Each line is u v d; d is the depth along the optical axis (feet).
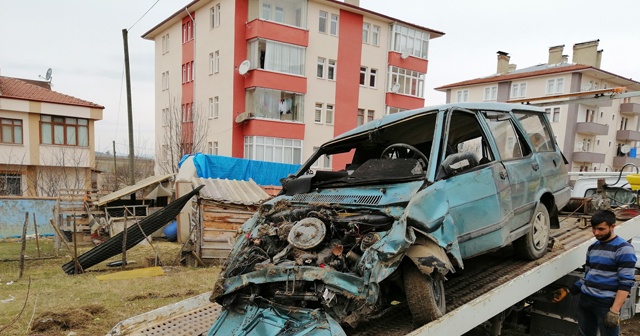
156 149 102.22
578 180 28.07
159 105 101.65
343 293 9.91
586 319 15.37
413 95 93.91
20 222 47.11
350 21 83.46
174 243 43.62
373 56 87.76
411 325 12.21
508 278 14.40
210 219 33.04
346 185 13.64
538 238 16.24
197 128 78.02
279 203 14.03
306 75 77.87
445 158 12.76
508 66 133.39
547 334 17.33
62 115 81.46
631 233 18.45
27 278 28.40
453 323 11.27
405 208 10.93
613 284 14.38
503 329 18.80
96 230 41.16
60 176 80.02
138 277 28.68
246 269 11.96
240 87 74.13
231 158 50.39
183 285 26.55
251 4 73.41
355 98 85.30
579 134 106.32
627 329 20.98
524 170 15.71
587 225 20.66
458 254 11.52
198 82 84.07
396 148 15.19
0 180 73.77
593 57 116.47
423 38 94.79
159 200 49.32
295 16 76.64
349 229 11.37
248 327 11.03
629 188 24.13
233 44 73.05
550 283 15.93
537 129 18.26
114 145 98.27
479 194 13.01
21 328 18.83
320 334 9.78
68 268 29.91
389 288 12.32
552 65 121.90
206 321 15.07
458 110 14.03
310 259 10.79
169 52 96.43
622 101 119.75
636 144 122.52
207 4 80.59
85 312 20.79
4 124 76.95
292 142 76.07
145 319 14.60
